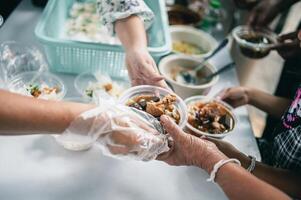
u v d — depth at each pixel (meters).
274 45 0.84
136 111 0.50
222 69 0.81
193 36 0.90
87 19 0.83
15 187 0.49
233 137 0.67
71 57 0.67
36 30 0.64
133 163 0.56
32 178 0.50
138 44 0.63
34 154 0.54
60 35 0.76
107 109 0.46
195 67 0.79
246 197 0.46
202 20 1.00
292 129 0.60
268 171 0.58
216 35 1.01
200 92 0.71
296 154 0.58
